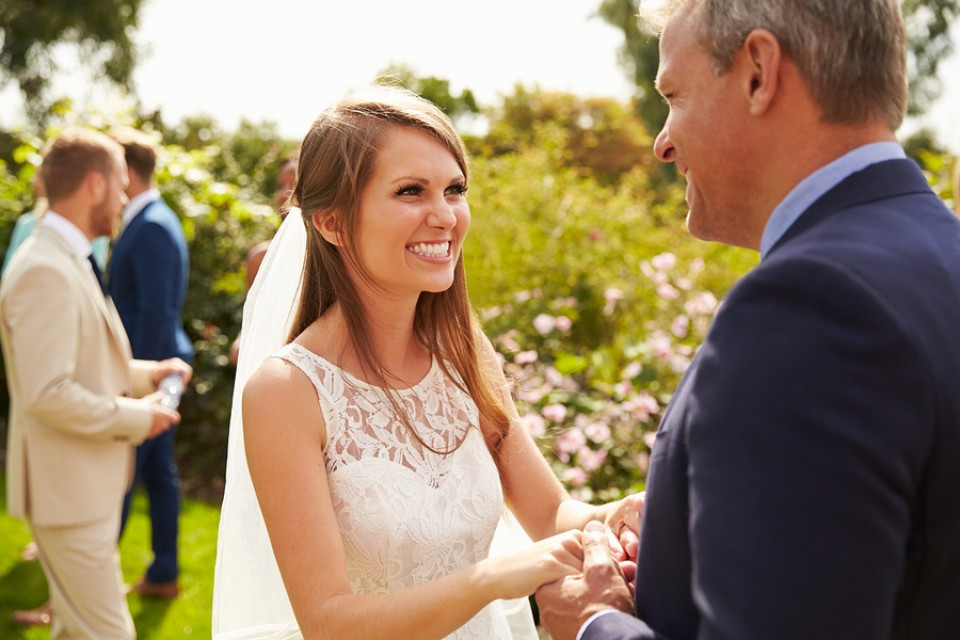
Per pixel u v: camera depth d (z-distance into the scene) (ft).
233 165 28.76
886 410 3.30
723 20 4.07
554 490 6.65
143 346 13.91
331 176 5.88
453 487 6.13
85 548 10.92
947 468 3.46
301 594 5.34
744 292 3.62
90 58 51.03
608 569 4.60
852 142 4.00
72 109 24.13
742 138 4.12
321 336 6.05
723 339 3.62
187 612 13.96
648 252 22.08
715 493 3.44
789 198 4.06
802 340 3.41
